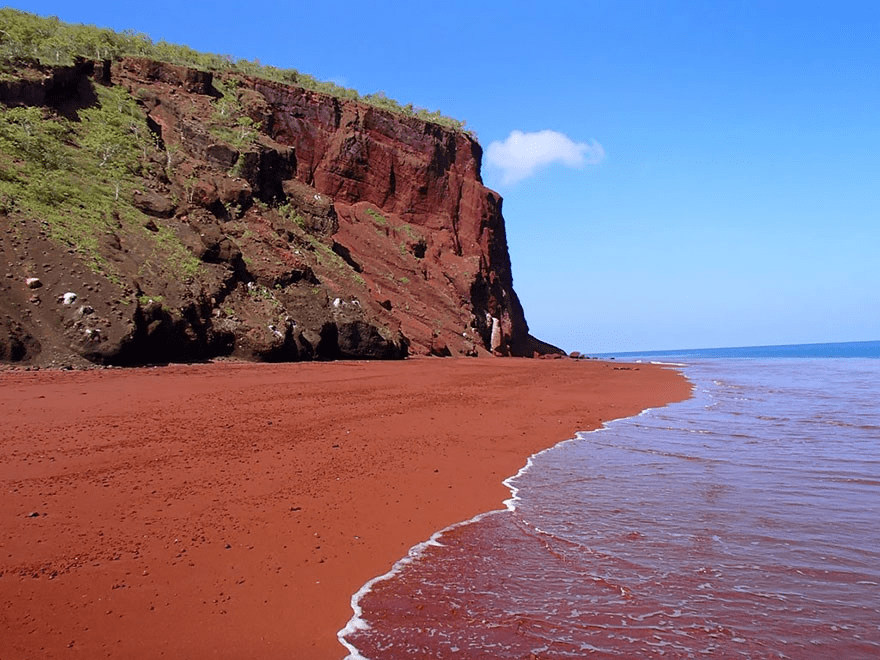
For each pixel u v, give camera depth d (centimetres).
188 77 3594
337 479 808
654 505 739
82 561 509
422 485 816
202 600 464
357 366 2417
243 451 909
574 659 388
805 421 1441
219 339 2239
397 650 405
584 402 1752
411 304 4056
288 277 2700
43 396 1255
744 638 412
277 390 1549
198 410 1210
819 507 715
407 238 4625
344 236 4162
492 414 1436
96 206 2302
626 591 493
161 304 2012
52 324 1773
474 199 5262
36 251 1919
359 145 4741
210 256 2456
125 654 388
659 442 1170
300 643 414
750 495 773
